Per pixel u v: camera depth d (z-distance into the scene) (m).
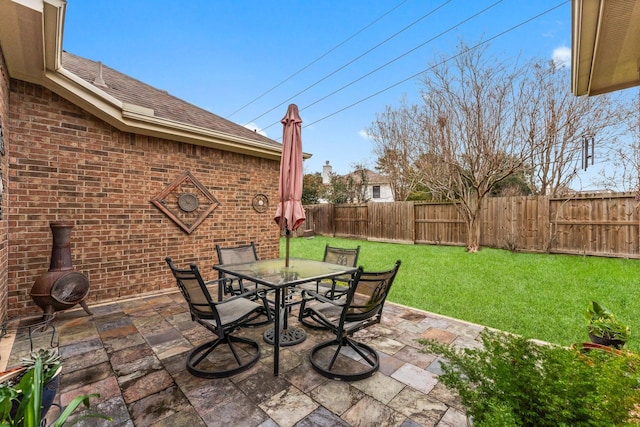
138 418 1.96
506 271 6.39
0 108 2.98
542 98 8.62
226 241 5.90
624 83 3.40
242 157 6.18
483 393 1.43
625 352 1.67
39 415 1.39
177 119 5.40
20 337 3.21
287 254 3.43
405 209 11.50
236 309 2.86
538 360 1.54
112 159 4.54
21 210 3.80
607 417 1.12
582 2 2.18
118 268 4.59
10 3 2.47
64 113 4.10
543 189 10.90
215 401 2.14
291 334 3.29
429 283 5.57
